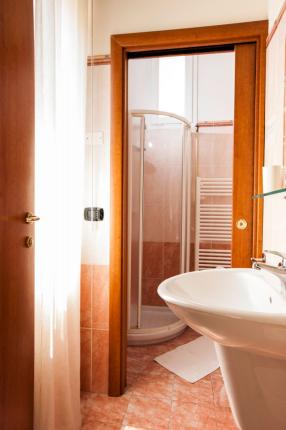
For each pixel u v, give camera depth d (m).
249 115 1.49
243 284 1.08
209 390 1.65
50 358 1.19
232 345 0.66
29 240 1.11
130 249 2.26
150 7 1.54
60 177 1.27
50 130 1.18
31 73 1.12
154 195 2.77
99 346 1.63
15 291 1.04
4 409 0.99
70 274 1.38
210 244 2.79
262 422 0.95
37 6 1.14
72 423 1.29
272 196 1.27
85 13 1.47
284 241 1.10
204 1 1.49
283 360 0.86
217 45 1.52
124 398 1.58
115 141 1.56
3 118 0.96
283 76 1.14
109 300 1.60
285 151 1.11
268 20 1.41
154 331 2.24
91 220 1.62
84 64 1.47
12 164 1.01
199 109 2.84
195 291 1.01
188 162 2.67
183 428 1.37
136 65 2.66
